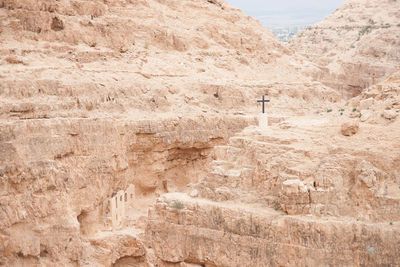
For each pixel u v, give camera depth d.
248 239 33.25
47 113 49.69
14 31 61.31
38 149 44.81
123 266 49.00
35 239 43.03
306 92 77.44
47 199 44.12
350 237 30.67
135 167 57.22
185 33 78.62
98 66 62.62
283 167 34.59
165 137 57.56
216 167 37.25
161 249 36.19
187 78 69.38
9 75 51.06
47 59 59.03
